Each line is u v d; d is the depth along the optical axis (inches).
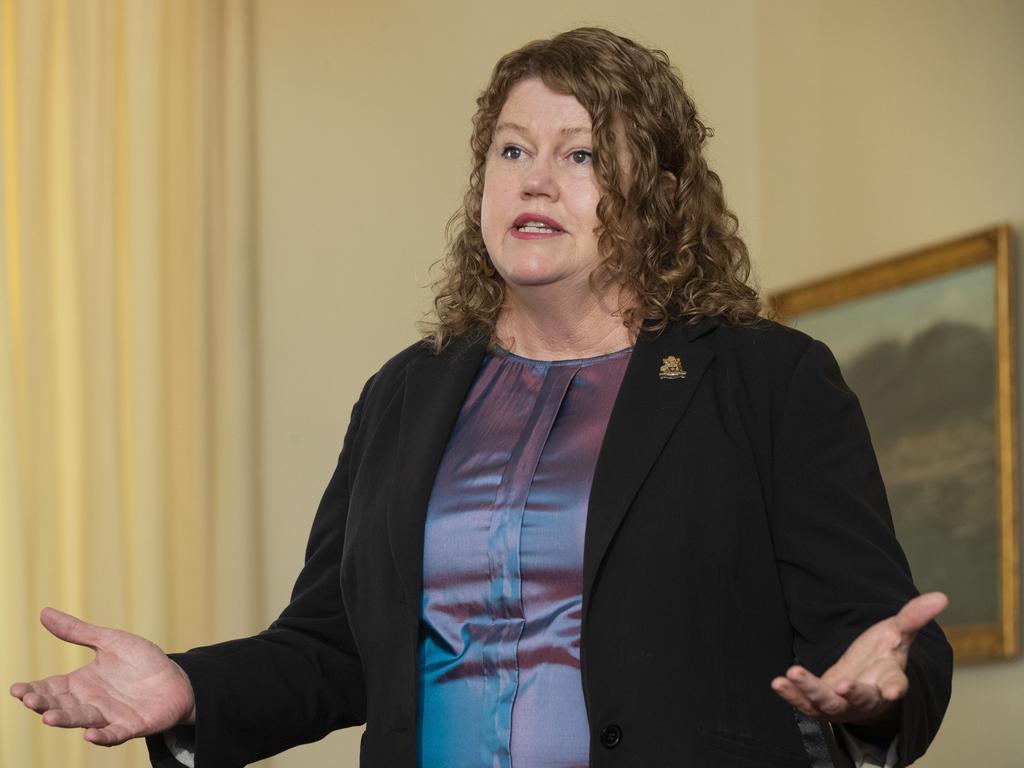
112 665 272.2
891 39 780.0
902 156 768.9
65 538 734.5
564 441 281.6
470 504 279.4
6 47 746.2
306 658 300.2
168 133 772.6
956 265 708.0
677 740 250.5
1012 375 672.4
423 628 278.5
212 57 783.1
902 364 739.4
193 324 765.9
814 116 837.8
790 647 263.0
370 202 807.7
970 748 689.0
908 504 729.6
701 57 891.4
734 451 268.8
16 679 704.4
